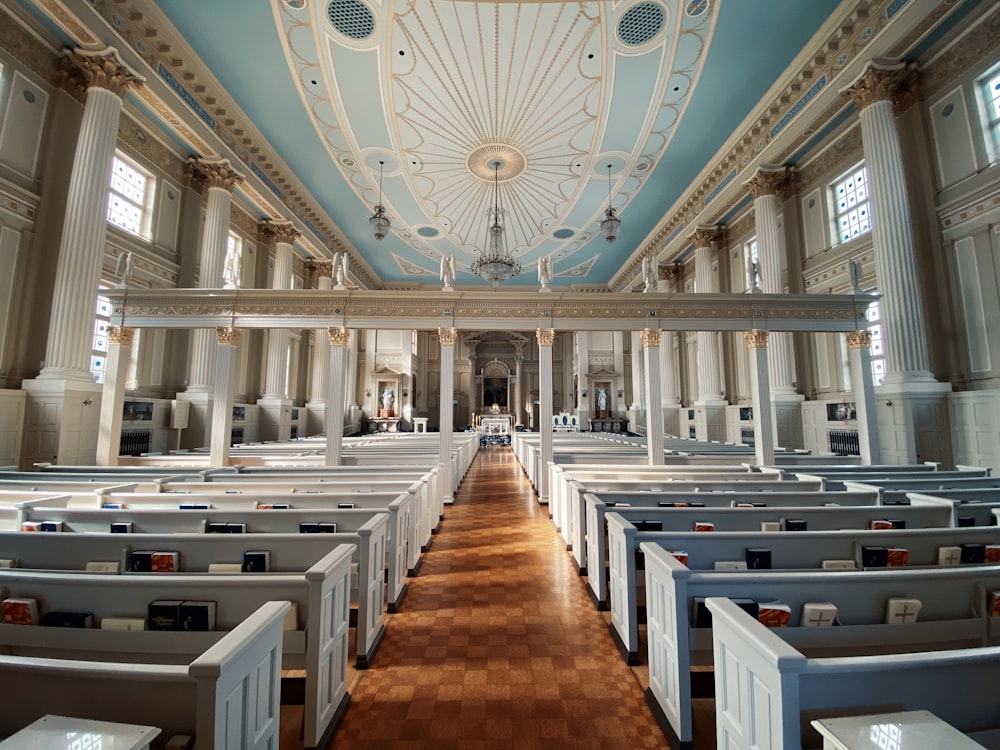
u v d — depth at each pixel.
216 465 6.88
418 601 3.66
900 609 2.10
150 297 7.14
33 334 6.69
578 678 2.60
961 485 4.80
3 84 6.34
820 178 9.33
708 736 2.10
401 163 11.44
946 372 6.93
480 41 8.02
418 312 7.36
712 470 5.84
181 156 9.57
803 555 2.79
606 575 3.49
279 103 9.42
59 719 1.09
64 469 5.78
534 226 14.74
